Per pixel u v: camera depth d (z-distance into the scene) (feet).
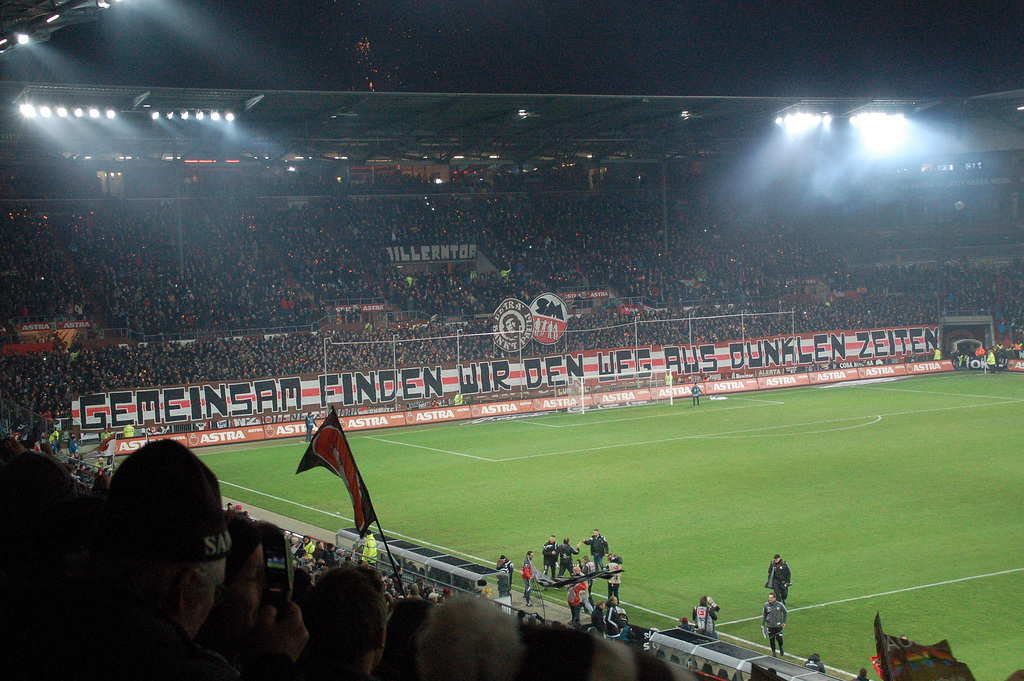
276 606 12.26
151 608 9.78
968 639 74.33
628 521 119.34
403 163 300.20
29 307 216.33
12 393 184.24
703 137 278.05
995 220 299.17
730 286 282.15
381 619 13.29
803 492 130.72
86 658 8.93
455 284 267.80
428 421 221.87
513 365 233.76
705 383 250.57
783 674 60.49
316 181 279.90
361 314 245.45
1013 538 102.78
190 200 258.98
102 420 193.88
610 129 267.18
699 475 145.89
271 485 153.38
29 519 13.47
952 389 235.61
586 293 271.08
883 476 138.92
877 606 83.25
